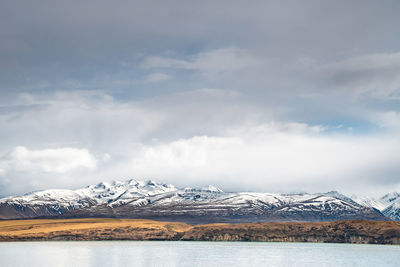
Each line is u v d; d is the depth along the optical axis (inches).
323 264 7362.2
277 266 7145.7
